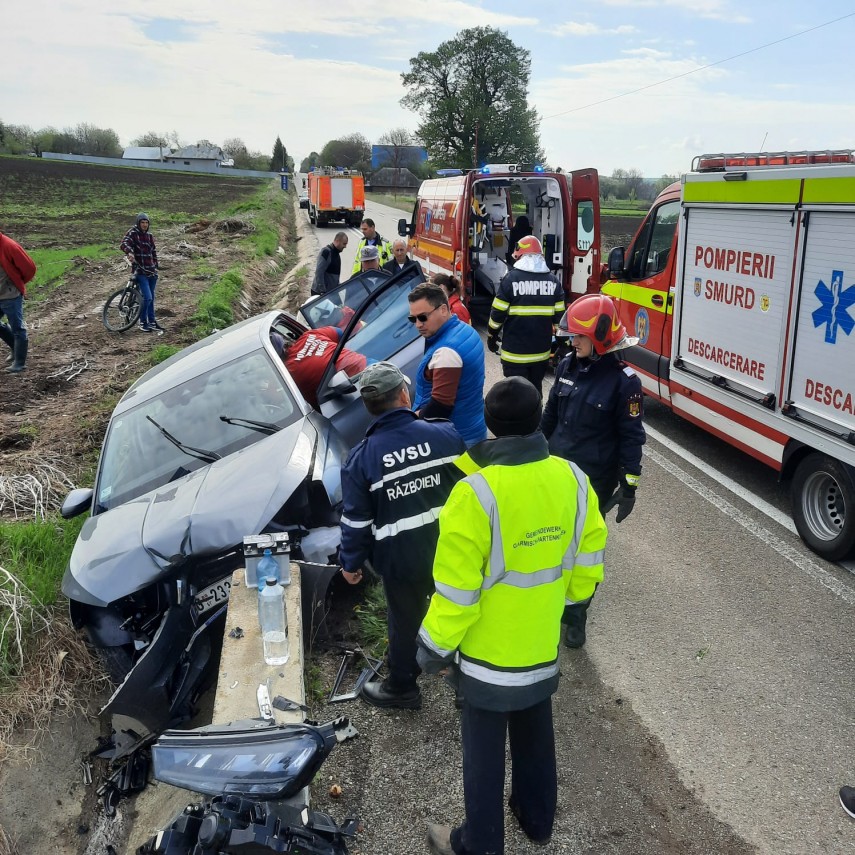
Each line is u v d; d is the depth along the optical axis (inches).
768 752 134.9
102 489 182.2
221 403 192.9
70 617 163.0
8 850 129.6
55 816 137.3
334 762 135.8
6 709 149.6
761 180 204.1
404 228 572.4
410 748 138.6
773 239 201.8
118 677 156.9
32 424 298.2
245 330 228.4
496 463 98.2
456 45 2736.2
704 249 237.0
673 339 259.3
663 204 277.6
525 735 107.0
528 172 393.1
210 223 1137.4
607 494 167.3
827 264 182.4
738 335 221.8
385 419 129.0
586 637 168.9
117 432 196.2
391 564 130.2
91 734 153.7
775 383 205.3
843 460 181.5
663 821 121.9
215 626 154.7
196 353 222.8
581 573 104.1
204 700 156.3
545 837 110.1
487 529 95.5
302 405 189.2
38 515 214.7
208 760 102.0
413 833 121.6
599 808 124.6
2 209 1526.8
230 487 161.3
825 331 184.9
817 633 167.3
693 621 173.2
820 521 198.7
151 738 148.4
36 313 539.2
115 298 500.4
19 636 159.3
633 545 207.0
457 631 95.7
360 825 123.3
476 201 460.1
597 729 141.6
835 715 143.1
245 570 151.6
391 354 227.9
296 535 163.3
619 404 155.7
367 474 126.9
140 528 157.4
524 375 249.1
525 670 99.6
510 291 240.5
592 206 376.8
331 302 281.0
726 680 153.6
